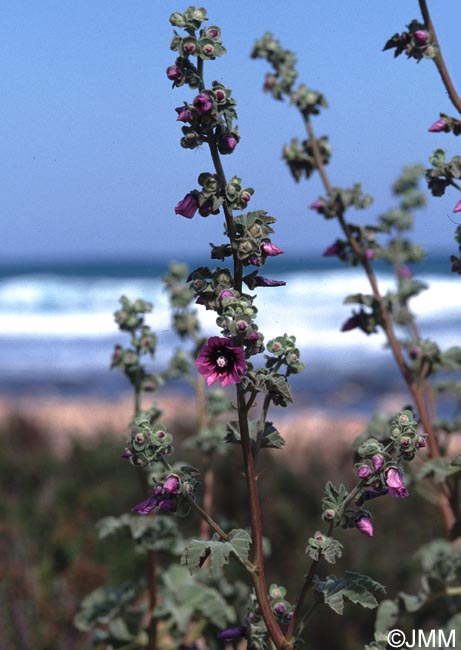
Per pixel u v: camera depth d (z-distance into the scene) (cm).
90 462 1250
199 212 303
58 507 1102
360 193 535
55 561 881
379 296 530
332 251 541
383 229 538
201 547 292
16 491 1220
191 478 305
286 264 8650
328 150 541
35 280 7038
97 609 548
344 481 1192
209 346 298
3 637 704
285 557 909
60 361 4094
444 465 471
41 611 740
